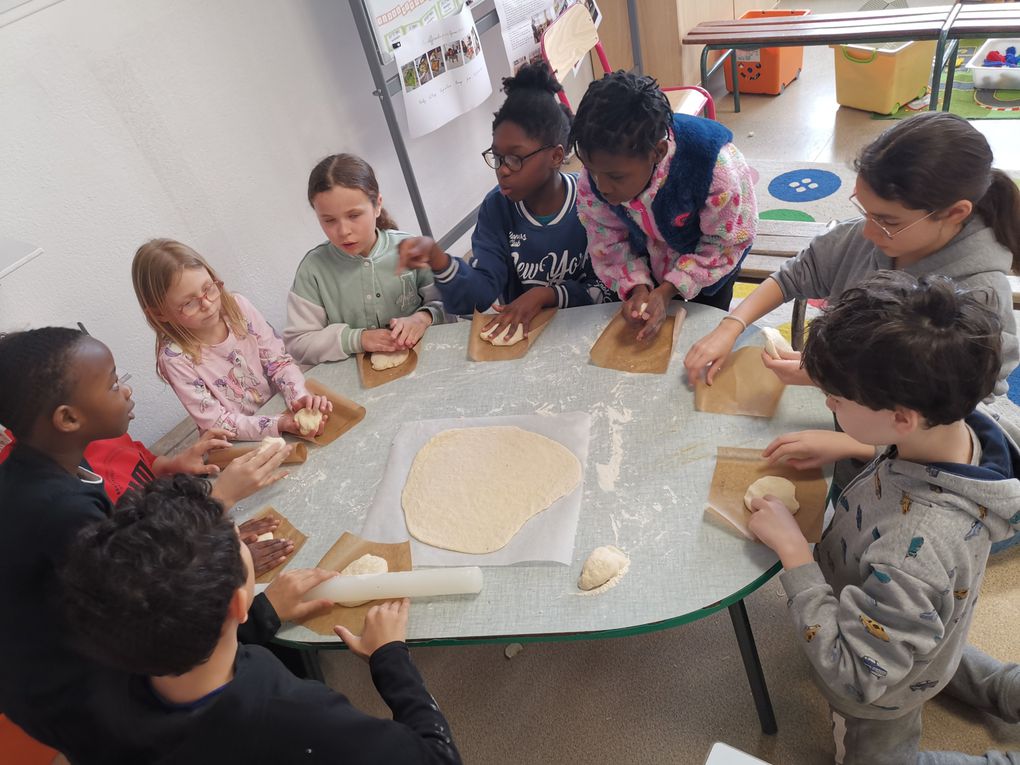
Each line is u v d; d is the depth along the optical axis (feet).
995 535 3.03
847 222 4.70
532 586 3.54
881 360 2.74
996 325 2.76
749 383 4.34
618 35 11.87
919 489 3.04
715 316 4.94
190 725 2.65
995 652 4.94
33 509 3.25
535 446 4.26
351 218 5.52
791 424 4.06
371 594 3.58
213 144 7.27
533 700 5.24
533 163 5.36
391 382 5.06
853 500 3.42
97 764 3.14
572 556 3.63
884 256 4.26
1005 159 9.37
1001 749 4.46
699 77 12.47
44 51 5.92
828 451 3.71
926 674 3.47
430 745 2.94
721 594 3.32
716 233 4.94
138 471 5.09
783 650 5.17
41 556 3.24
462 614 3.47
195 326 5.16
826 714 4.78
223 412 5.23
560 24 8.43
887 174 3.68
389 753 2.73
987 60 11.06
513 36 8.99
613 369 4.69
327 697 2.75
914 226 3.80
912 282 2.90
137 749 2.78
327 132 8.39
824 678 3.29
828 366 2.92
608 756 4.85
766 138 11.39
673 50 11.68
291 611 3.57
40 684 3.28
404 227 9.65
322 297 5.87
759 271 6.47
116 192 6.59
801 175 9.98
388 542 3.91
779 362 4.23
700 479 3.87
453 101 8.29
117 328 6.81
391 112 7.75
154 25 6.57
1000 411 6.01
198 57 6.96
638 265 5.35
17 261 5.25
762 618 5.40
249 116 7.53
